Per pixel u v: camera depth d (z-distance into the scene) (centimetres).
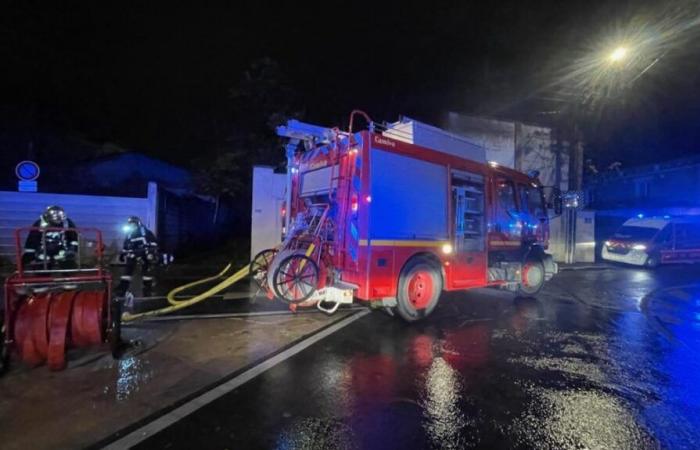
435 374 450
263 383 416
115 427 327
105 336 473
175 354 493
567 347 557
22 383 406
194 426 330
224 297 830
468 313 752
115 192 1781
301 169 734
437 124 1669
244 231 1795
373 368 464
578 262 1709
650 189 2516
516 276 858
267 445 306
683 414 367
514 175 865
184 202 1623
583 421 352
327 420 345
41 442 304
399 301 632
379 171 604
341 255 610
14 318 438
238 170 1551
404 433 327
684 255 1573
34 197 1191
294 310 643
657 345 574
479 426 341
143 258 784
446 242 697
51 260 596
